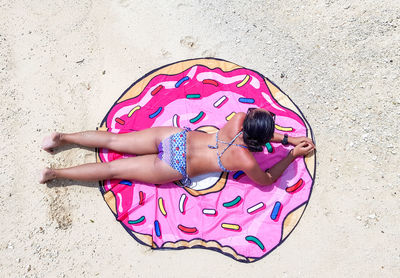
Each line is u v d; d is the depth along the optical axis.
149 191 3.79
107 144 3.81
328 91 4.06
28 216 3.76
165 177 3.56
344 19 4.41
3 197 3.86
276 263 3.38
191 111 4.09
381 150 3.71
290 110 3.98
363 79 4.05
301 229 3.49
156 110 4.15
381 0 4.42
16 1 5.05
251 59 4.36
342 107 3.96
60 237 3.67
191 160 3.48
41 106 4.33
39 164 4.00
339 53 4.24
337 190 3.60
